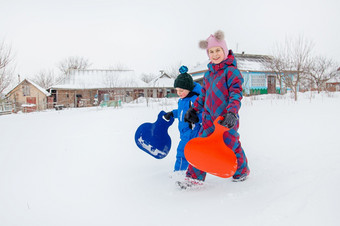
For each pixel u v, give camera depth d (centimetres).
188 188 235
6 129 725
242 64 2353
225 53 257
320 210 167
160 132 320
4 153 407
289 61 1558
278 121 585
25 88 2958
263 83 2355
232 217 171
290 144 374
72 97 2977
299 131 461
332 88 1822
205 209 188
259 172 266
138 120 760
